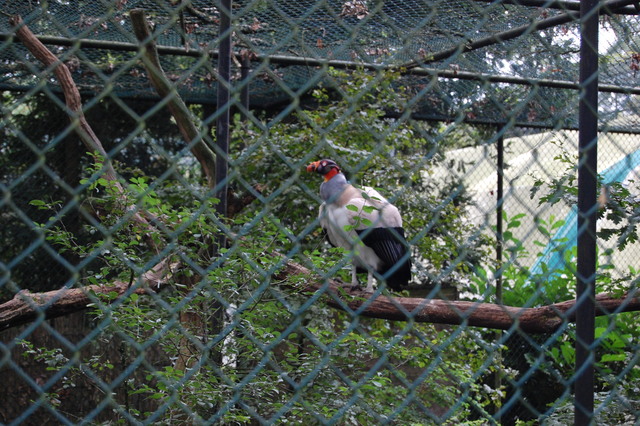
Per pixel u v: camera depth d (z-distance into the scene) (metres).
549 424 6.82
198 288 3.02
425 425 6.67
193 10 8.26
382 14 3.20
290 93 2.87
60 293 2.62
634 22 7.63
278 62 10.30
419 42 9.19
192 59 11.07
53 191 12.07
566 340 12.25
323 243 9.62
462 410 8.10
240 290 5.79
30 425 10.27
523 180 13.20
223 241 6.83
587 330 4.13
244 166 10.41
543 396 12.29
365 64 10.00
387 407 6.88
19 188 11.86
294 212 10.52
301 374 6.30
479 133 13.09
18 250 11.81
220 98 7.33
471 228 11.09
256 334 5.88
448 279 10.80
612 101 9.78
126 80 11.38
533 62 8.56
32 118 12.09
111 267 5.85
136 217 5.73
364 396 6.45
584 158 4.14
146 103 12.71
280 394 6.38
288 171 10.30
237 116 13.14
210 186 8.18
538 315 7.05
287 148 10.45
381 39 8.97
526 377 3.71
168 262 5.91
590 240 4.20
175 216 5.54
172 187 9.75
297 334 7.44
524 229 13.29
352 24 8.47
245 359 6.42
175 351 5.94
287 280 5.94
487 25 8.70
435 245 10.31
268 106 13.09
